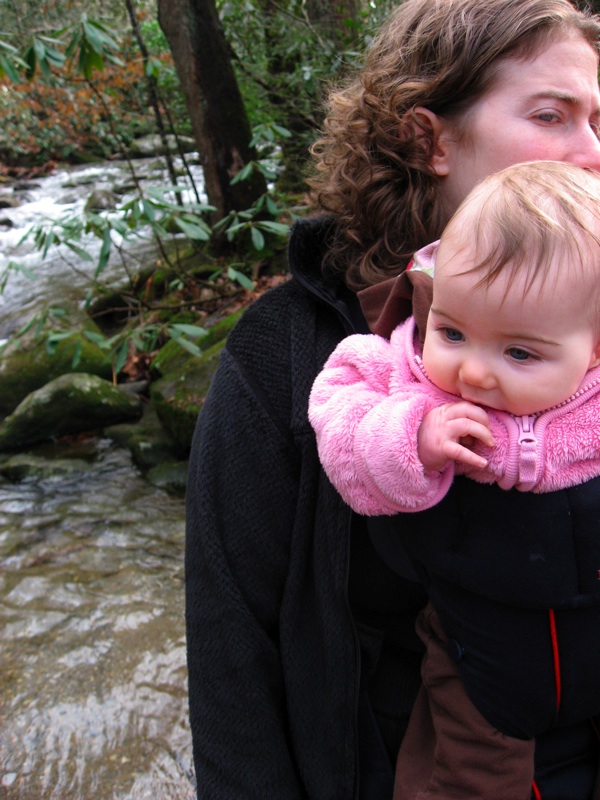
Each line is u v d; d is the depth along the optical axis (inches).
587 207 27.9
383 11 167.2
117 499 144.5
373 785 37.5
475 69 34.4
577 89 34.2
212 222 217.6
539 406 28.8
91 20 121.4
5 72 128.3
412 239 37.9
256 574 37.5
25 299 238.1
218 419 37.8
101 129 411.5
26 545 129.1
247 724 37.6
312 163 44.7
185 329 140.6
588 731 34.3
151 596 113.3
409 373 32.5
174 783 82.0
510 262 27.4
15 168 450.6
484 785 32.0
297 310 38.0
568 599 30.0
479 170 35.9
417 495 30.0
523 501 30.1
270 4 203.5
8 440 167.0
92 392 170.9
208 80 202.2
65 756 85.7
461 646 32.7
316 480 36.0
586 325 28.0
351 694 36.1
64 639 104.1
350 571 37.2
